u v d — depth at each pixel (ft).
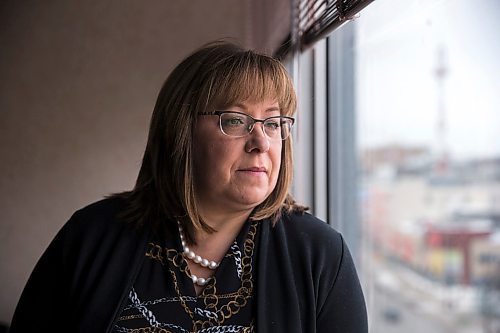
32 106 7.68
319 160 5.84
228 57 3.02
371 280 10.86
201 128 2.97
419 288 23.58
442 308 22.82
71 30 7.65
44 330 3.26
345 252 3.25
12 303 7.77
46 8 7.62
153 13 7.69
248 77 2.91
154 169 3.23
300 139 5.77
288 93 3.05
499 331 19.74
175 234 3.13
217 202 3.01
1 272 7.74
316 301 3.10
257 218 3.13
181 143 3.03
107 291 3.04
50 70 7.66
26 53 7.64
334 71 5.78
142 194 3.34
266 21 6.25
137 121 7.76
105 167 7.77
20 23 7.61
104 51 7.70
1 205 7.70
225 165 2.89
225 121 2.93
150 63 7.72
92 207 3.40
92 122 7.73
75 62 7.68
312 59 5.63
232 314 2.98
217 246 3.15
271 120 2.98
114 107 7.73
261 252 3.10
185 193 3.02
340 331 3.11
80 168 7.75
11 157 7.69
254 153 2.89
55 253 3.29
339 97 5.93
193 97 3.03
